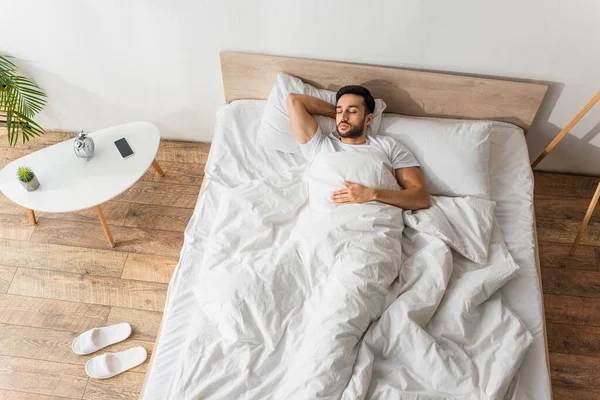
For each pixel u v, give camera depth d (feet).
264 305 5.74
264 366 5.50
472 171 7.06
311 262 6.01
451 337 5.78
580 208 8.64
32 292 7.74
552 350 7.30
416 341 5.53
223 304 5.75
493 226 6.73
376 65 7.73
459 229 6.59
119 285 7.82
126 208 8.58
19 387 6.94
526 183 7.35
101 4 7.33
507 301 6.28
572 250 8.09
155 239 8.26
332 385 5.16
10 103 8.02
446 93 7.72
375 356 5.60
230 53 7.72
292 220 6.75
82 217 8.47
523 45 7.20
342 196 6.55
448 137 7.27
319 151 7.38
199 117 8.98
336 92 7.83
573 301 7.73
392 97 7.89
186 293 6.27
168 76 8.31
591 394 6.98
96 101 8.86
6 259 8.03
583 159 8.68
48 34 7.78
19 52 8.09
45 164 7.64
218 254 6.32
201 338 5.71
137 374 7.04
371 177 6.73
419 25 7.13
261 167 7.46
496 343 5.79
